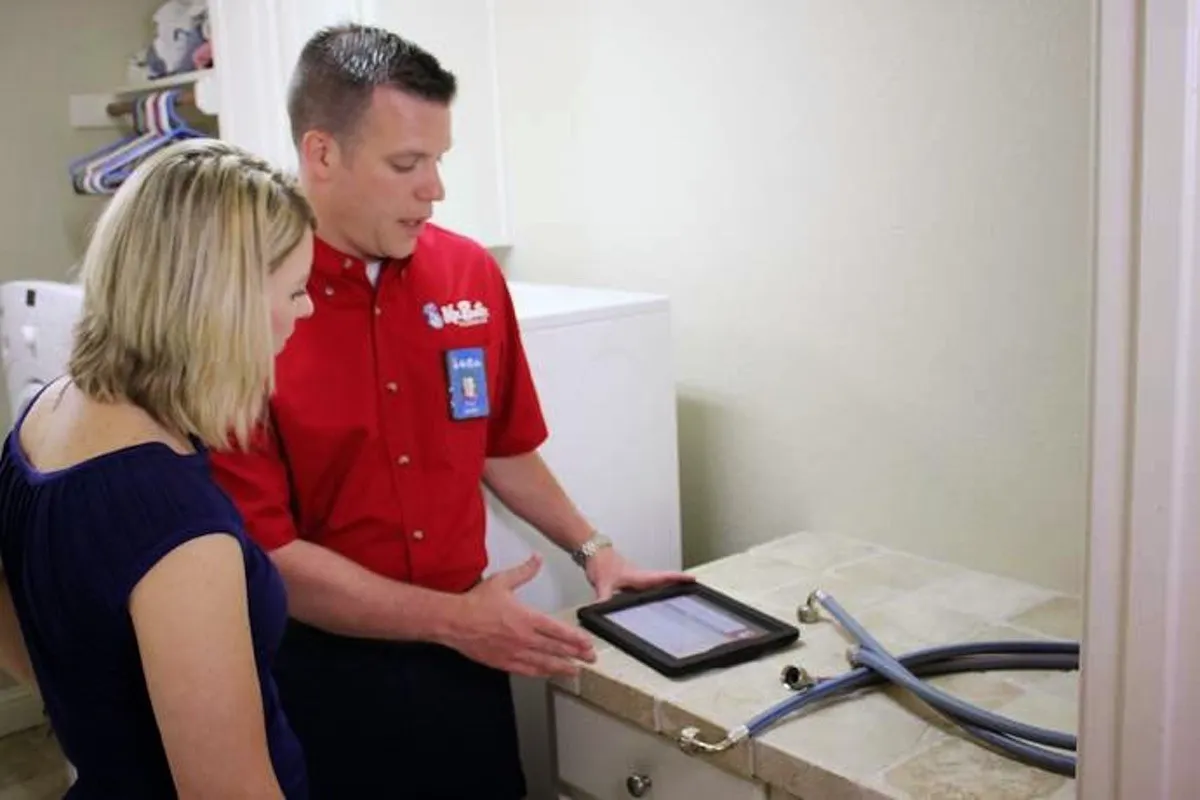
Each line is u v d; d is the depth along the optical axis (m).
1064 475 1.57
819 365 1.88
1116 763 0.76
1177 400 0.69
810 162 1.83
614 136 2.19
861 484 1.85
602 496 1.90
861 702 1.26
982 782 1.08
